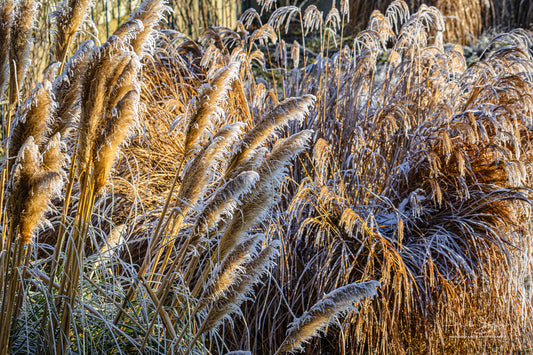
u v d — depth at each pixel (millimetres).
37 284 2082
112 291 2473
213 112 2047
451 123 3975
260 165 1997
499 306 3664
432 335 3510
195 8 9242
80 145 1909
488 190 3984
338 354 3521
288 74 5121
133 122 1840
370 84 4543
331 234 3699
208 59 4441
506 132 3805
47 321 2262
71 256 2033
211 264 2246
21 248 1956
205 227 2033
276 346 3342
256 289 3479
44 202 1855
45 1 5406
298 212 3748
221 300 1900
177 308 2408
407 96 4504
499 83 4203
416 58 4656
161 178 4047
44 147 1842
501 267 3664
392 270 3596
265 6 4746
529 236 3852
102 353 2178
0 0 2043
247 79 4871
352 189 4059
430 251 3719
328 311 1818
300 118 2035
